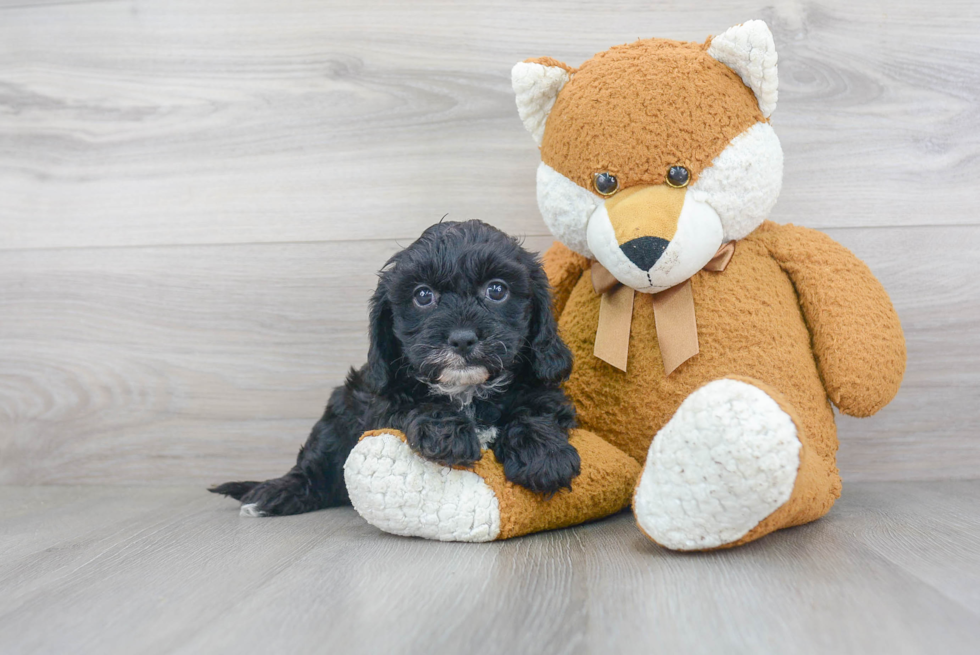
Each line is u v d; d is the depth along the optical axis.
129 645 1.22
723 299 1.98
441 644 1.17
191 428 2.70
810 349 2.00
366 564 1.60
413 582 1.46
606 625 1.22
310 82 2.65
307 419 2.66
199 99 2.69
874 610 1.25
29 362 2.76
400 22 2.61
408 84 2.61
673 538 1.55
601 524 1.92
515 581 1.45
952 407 2.43
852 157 2.45
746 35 1.80
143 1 2.70
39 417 2.76
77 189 2.74
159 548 1.81
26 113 2.76
